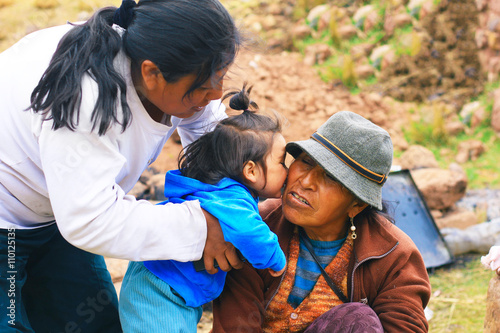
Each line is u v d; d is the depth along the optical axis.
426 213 3.79
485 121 5.34
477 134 5.27
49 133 1.45
